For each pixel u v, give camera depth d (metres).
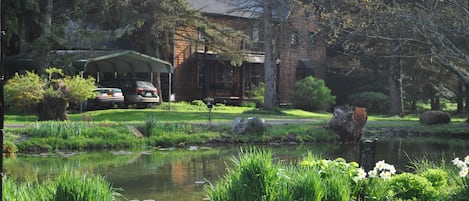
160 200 9.91
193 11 33.69
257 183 7.03
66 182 6.72
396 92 35.44
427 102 46.41
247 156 7.53
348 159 15.62
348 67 43.50
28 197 6.78
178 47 39.03
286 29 35.66
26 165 13.93
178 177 12.36
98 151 17.17
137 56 30.41
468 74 25.94
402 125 25.12
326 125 21.48
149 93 32.19
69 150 17.23
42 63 26.55
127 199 9.98
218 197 7.20
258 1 34.19
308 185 6.93
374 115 37.97
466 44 24.70
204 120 24.88
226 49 35.22
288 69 45.47
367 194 7.49
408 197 7.59
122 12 29.67
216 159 15.46
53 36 26.66
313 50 46.94
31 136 17.48
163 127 19.84
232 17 41.88
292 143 20.11
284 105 41.22
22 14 28.02
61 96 20.95
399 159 15.65
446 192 7.79
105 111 27.78
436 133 23.62
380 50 34.56
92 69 32.88
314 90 40.72
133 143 18.23
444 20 21.62
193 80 40.22
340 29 25.53
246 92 43.16
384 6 22.92
